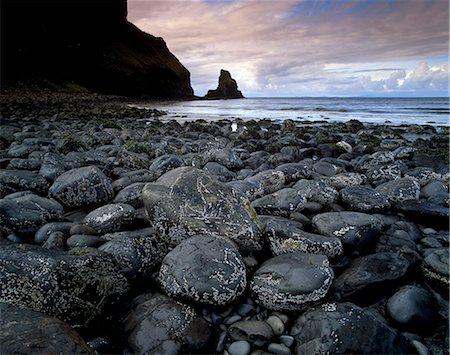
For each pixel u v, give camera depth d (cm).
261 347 230
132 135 1126
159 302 251
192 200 328
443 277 283
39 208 368
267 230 326
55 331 194
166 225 322
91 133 1112
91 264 254
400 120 2022
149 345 222
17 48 5081
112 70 6219
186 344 224
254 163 709
